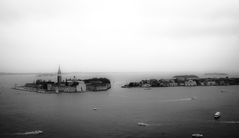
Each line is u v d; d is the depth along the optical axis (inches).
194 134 6830.7
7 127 7716.5
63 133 7086.6
